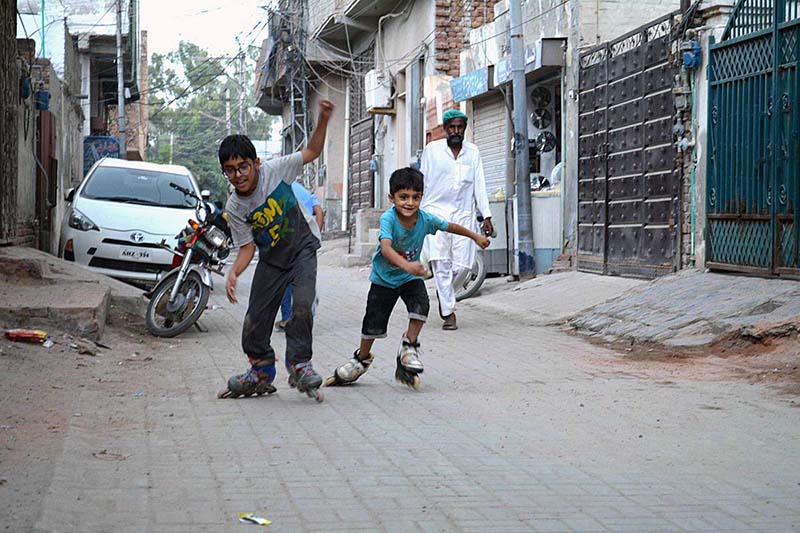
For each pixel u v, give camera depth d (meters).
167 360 8.48
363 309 13.07
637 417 6.02
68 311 8.80
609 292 12.05
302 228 6.54
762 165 9.95
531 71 15.68
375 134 28.62
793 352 7.72
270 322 6.65
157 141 81.94
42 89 17.36
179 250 10.20
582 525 3.92
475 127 19.69
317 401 6.55
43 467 4.62
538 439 5.45
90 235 13.58
